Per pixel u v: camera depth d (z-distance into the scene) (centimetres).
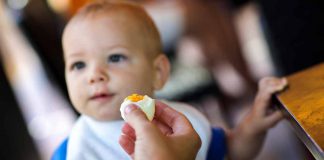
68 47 64
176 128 46
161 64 69
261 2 107
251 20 149
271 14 105
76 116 118
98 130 62
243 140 69
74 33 64
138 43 65
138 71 63
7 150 136
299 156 121
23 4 110
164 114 48
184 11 135
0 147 135
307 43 102
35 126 153
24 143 140
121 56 63
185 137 44
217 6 140
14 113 137
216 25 140
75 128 65
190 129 45
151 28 68
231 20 144
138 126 42
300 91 59
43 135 152
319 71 64
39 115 158
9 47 151
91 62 62
